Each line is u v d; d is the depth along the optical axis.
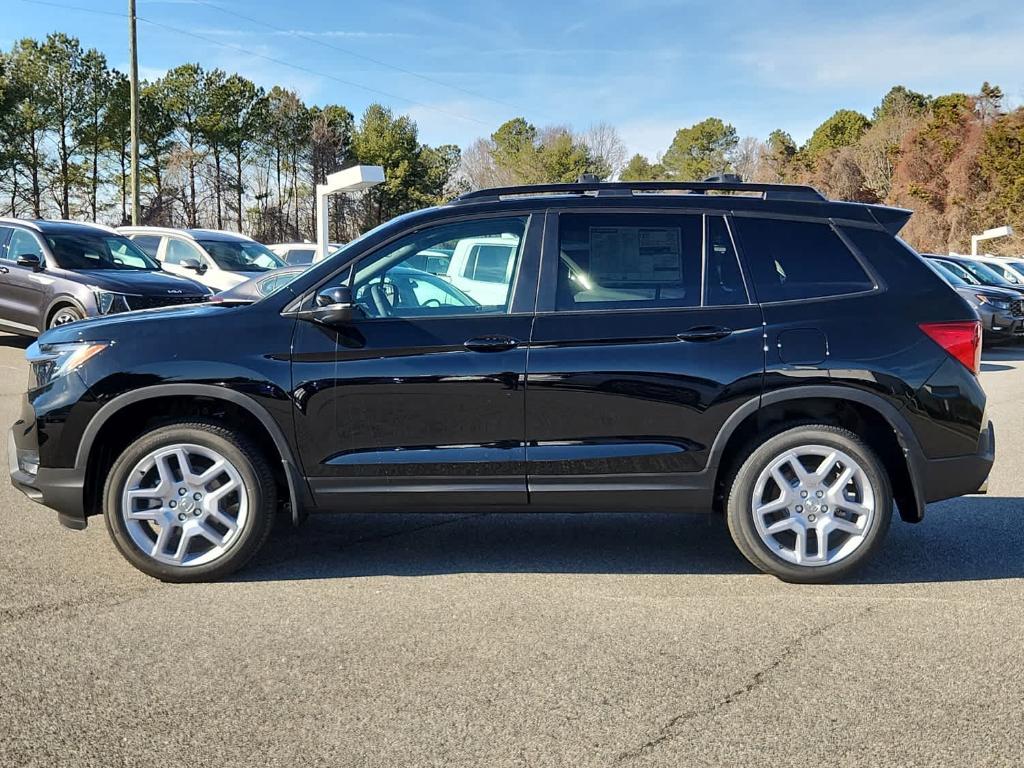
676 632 3.74
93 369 4.24
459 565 4.63
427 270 4.94
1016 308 16.28
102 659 3.45
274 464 4.48
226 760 2.74
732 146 96.62
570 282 4.32
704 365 4.20
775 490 4.37
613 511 4.35
